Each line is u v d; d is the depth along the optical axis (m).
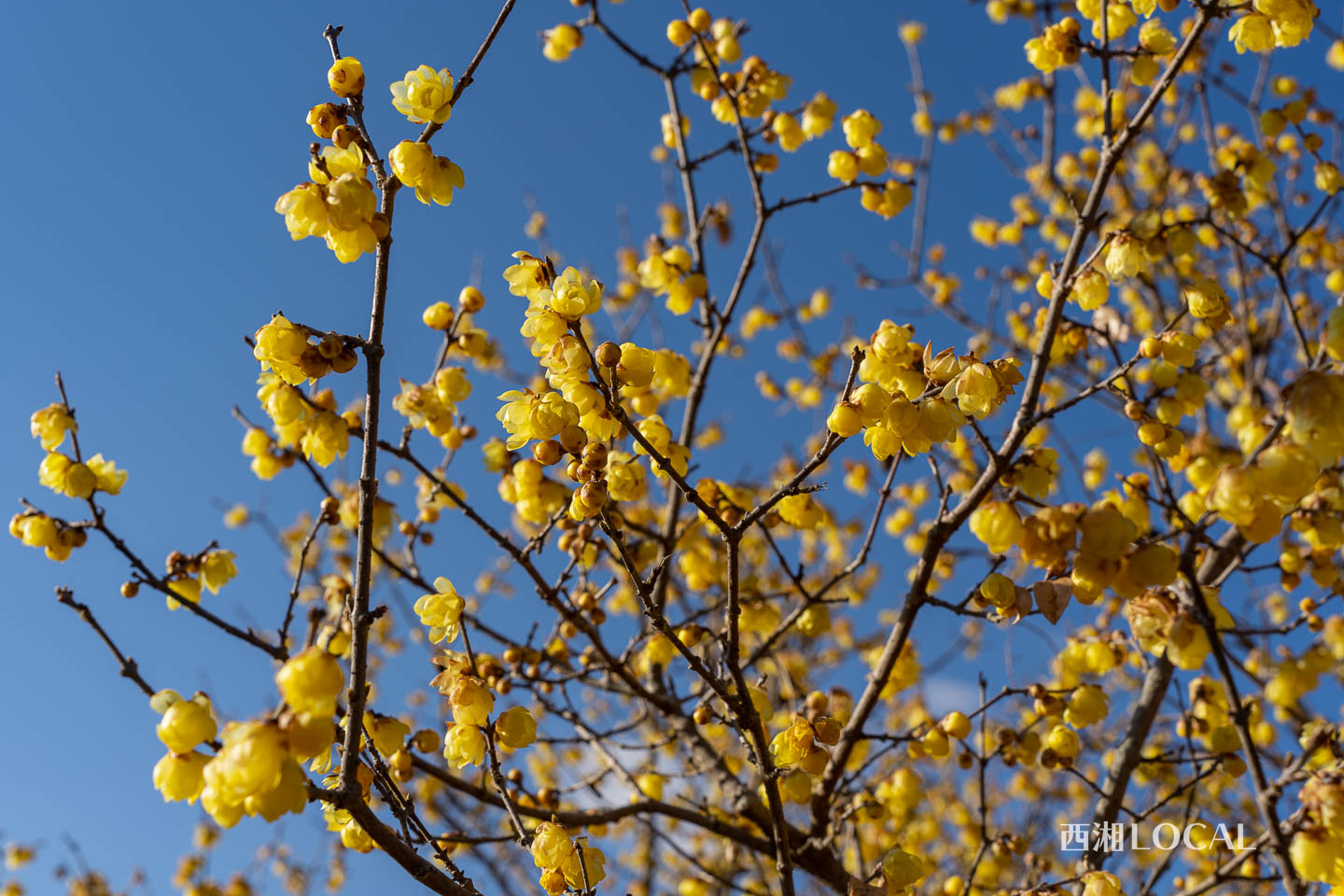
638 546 4.41
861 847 4.00
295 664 1.65
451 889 2.04
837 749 3.62
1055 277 3.38
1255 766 2.57
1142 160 7.13
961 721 3.42
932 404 2.12
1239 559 3.52
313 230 2.02
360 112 2.14
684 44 4.46
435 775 3.33
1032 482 2.94
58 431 2.91
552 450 2.04
